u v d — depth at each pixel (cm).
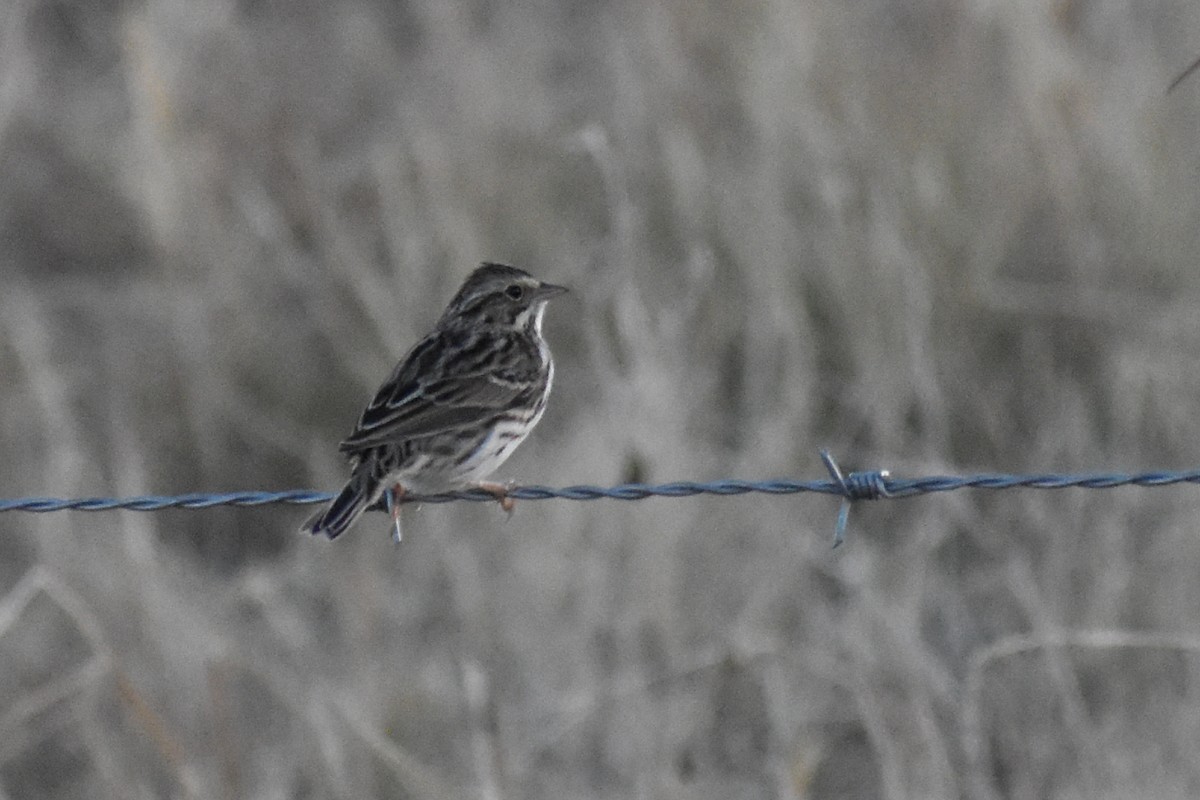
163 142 1619
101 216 1716
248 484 1462
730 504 1302
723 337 1444
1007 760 1168
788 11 1628
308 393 1501
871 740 1173
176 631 1222
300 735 1176
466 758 1166
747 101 1594
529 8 1873
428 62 1811
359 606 1246
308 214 1625
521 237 1550
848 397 1390
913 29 1708
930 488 934
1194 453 1318
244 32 1869
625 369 1395
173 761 1078
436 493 1015
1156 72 1612
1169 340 1410
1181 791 1091
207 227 1594
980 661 1102
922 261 1457
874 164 1532
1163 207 1505
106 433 1487
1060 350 1436
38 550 1328
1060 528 1254
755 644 1184
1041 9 1598
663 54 1650
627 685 1159
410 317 1462
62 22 1992
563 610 1233
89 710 1184
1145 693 1189
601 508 1273
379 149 1700
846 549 1286
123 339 1562
